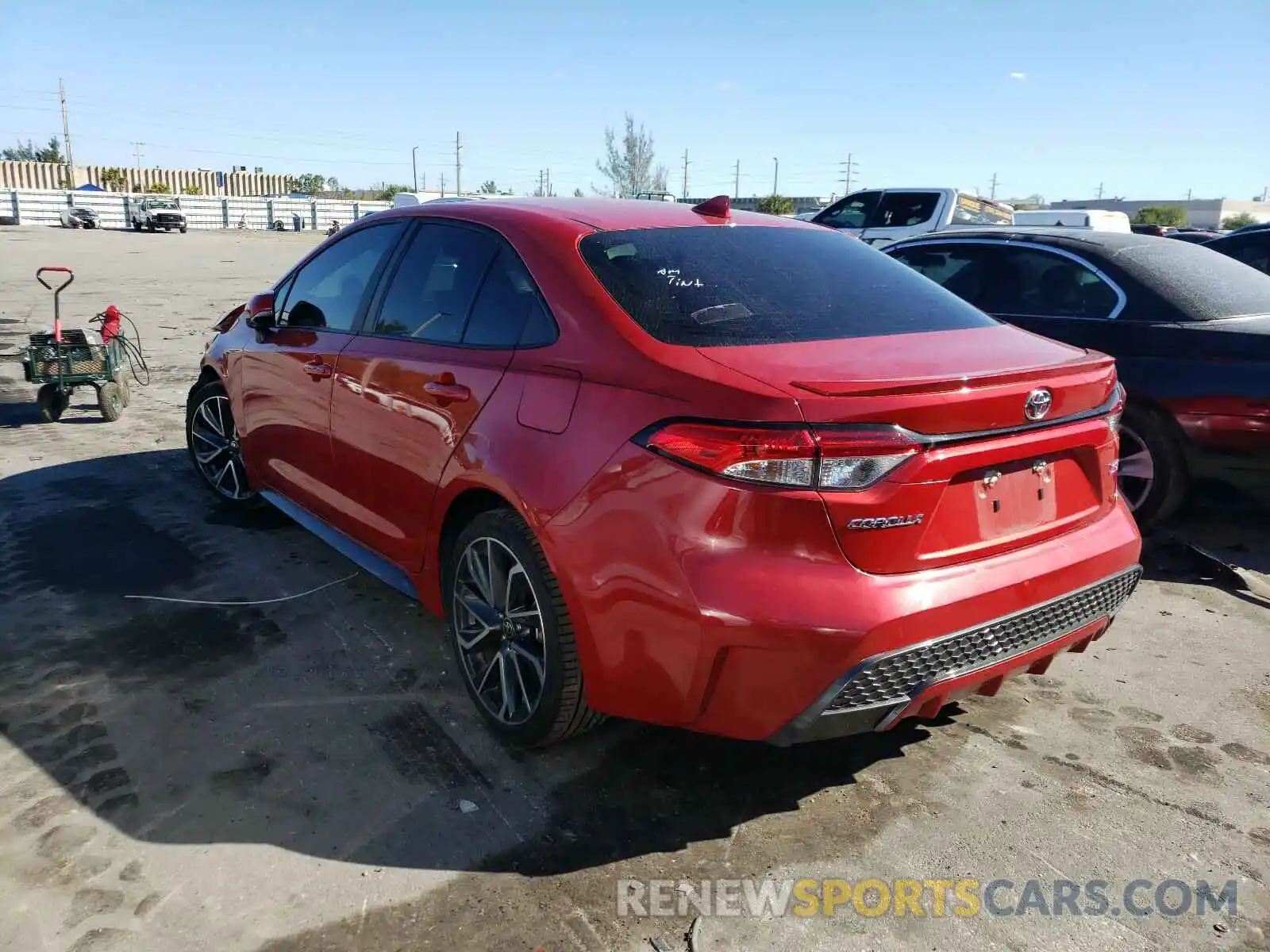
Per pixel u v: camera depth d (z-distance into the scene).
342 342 3.84
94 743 3.02
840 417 2.30
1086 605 2.83
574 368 2.75
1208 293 5.07
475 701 3.20
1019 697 3.49
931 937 2.34
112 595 4.08
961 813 2.80
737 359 2.54
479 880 2.48
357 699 3.33
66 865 2.48
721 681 2.42
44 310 13.97
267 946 2.25
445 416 3.14
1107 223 13.65
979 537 2.56
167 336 11.98
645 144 43.22
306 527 4.27
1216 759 3.11
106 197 53.62
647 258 3.03
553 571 2.68
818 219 14.72
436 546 3.28
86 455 6.25
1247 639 4.00
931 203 13.43
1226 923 2.40
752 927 2.35
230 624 3.85
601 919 2.36
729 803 2.83
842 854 2.62
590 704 2.73
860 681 2.36
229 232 53.22
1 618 3.84
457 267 3.40
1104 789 2.94
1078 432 2.75
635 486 2.48
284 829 2.65
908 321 3.00
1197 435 4.75
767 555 2.34
